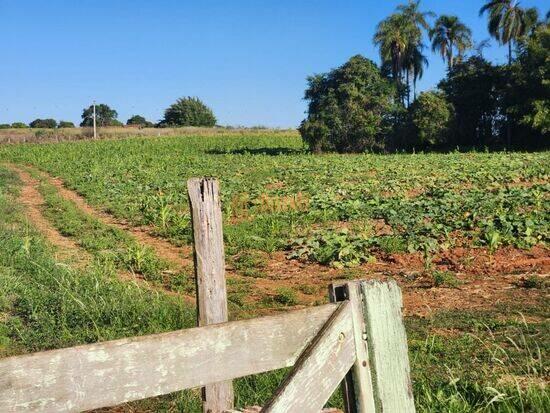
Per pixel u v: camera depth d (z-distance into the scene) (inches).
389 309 122.3
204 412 167.6
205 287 171.3
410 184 965.2
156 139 2925.7
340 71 2148.1
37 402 91.5
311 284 436.5
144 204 832.3
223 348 106.7
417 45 2731.3
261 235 611.2
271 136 3161.9
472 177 1008.2
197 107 4817.9
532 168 1122.0
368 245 528.1
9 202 946.1
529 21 2502.5
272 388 223.1
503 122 2126.0
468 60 2188.7
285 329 112.6
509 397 203.8
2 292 382.9
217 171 1402.6
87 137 3102.9
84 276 426.0
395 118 2164.1
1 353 288.0
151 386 100.4
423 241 522.6
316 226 657.0
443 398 205.8
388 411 120.9
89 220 751.1
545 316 326.0
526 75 1898.4
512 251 494.6
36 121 4886.8
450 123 2064.5
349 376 120.2
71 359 94.2
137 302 354.3
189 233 657.6
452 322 320.5
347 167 1334.9
